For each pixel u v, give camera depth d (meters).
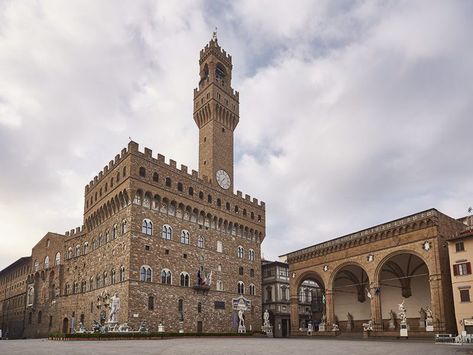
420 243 67.81
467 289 61.09
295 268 93.25
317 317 123.19
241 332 86.62
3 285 150.50
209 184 97.06
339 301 98.50
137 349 37.47
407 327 67.19
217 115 105.19
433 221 66.31
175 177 88.31
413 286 83.00
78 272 95.56
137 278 75.81
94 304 85.44
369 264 75.94
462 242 63.06
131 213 77.88
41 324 105.50
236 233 102.19
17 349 36.94
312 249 89.12
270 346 45.25
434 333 62.69
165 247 82.69
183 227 87.94
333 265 83.94
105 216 87.94
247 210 107.12
